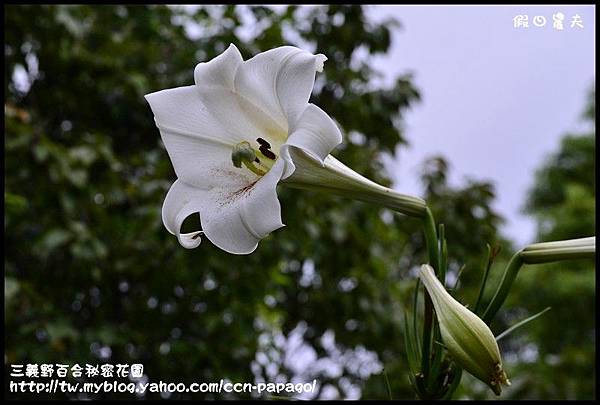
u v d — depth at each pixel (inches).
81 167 166.4
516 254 62.7
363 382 209.5
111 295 180.1
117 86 192.4
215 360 169.0
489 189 226.5
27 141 162.1
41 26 183.0
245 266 170.2
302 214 175.9
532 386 261.0
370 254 195.6
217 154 67.5
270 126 67.6
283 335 209.6
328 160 62.6
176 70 204.5
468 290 230.8
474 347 55.8
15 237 173.5
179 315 179.0
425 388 61.3
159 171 177.3
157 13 214.7
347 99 207.3
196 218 167.5
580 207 559.2
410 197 63.7
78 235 159.8
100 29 201.6
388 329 200.7
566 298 487.5
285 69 57.9
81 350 158.6
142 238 172.6
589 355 354.0
